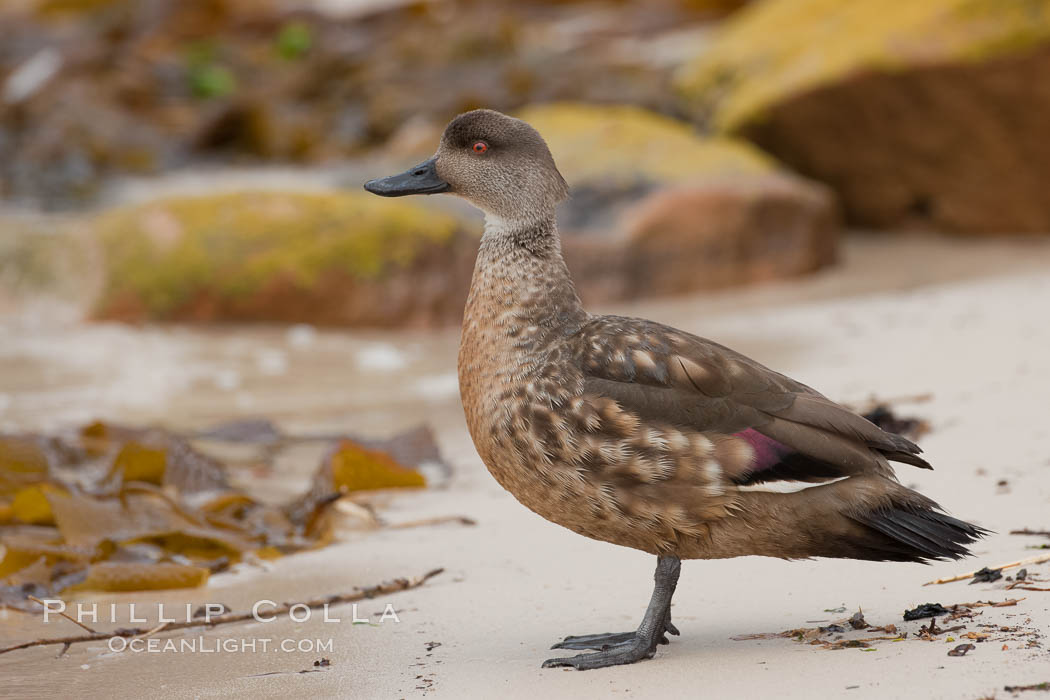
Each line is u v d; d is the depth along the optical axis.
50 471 10.50
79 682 6.57
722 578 7.63
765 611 7.02
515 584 7.80
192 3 33.06
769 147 21.31
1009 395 10.80
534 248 7.34
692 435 6.46
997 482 8.62
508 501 9.69
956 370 12.05
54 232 17.56
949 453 9.40
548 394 6.73
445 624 7.18
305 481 10.74
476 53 28.62
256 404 13.20
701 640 6.65
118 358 15.02
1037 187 19.75
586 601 7.45
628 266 17.97
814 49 21.22
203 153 27.06
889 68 19.52
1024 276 17.28
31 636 7.34
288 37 30.75
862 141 20.52
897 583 7.19
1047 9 18.83
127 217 17.20
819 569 7.60
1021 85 19.00
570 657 6.44
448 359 15.23
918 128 20.00
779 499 6.41
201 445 11.77
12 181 24.48
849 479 6.41
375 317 16.86
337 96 28.36
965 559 7.35
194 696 6.29
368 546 8.77
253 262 16.69
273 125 27.09
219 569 8.52
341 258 16.81
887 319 15.20
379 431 12.15
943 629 6.35
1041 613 6.42
